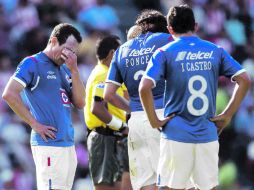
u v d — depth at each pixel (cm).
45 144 2811
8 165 5116
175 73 2698
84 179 5200
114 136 3341
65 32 2855
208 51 2730
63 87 2884
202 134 2692
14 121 5284
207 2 7144
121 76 2956
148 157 2927
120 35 6750
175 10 2748
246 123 6031
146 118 2909
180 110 2700
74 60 2859
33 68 2811
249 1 7356
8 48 5959
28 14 6116
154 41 2908
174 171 2714
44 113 2817
